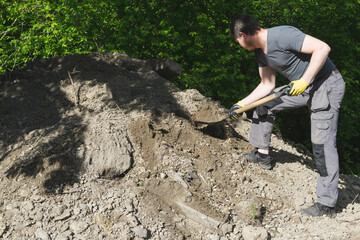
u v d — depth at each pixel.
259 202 3.06
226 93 8.38
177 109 3.90
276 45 2.81
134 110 3.72
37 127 3.52
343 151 10.38
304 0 8.24
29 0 7.07
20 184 2.95
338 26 9.38
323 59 2.65
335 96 2.89
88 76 4.14
